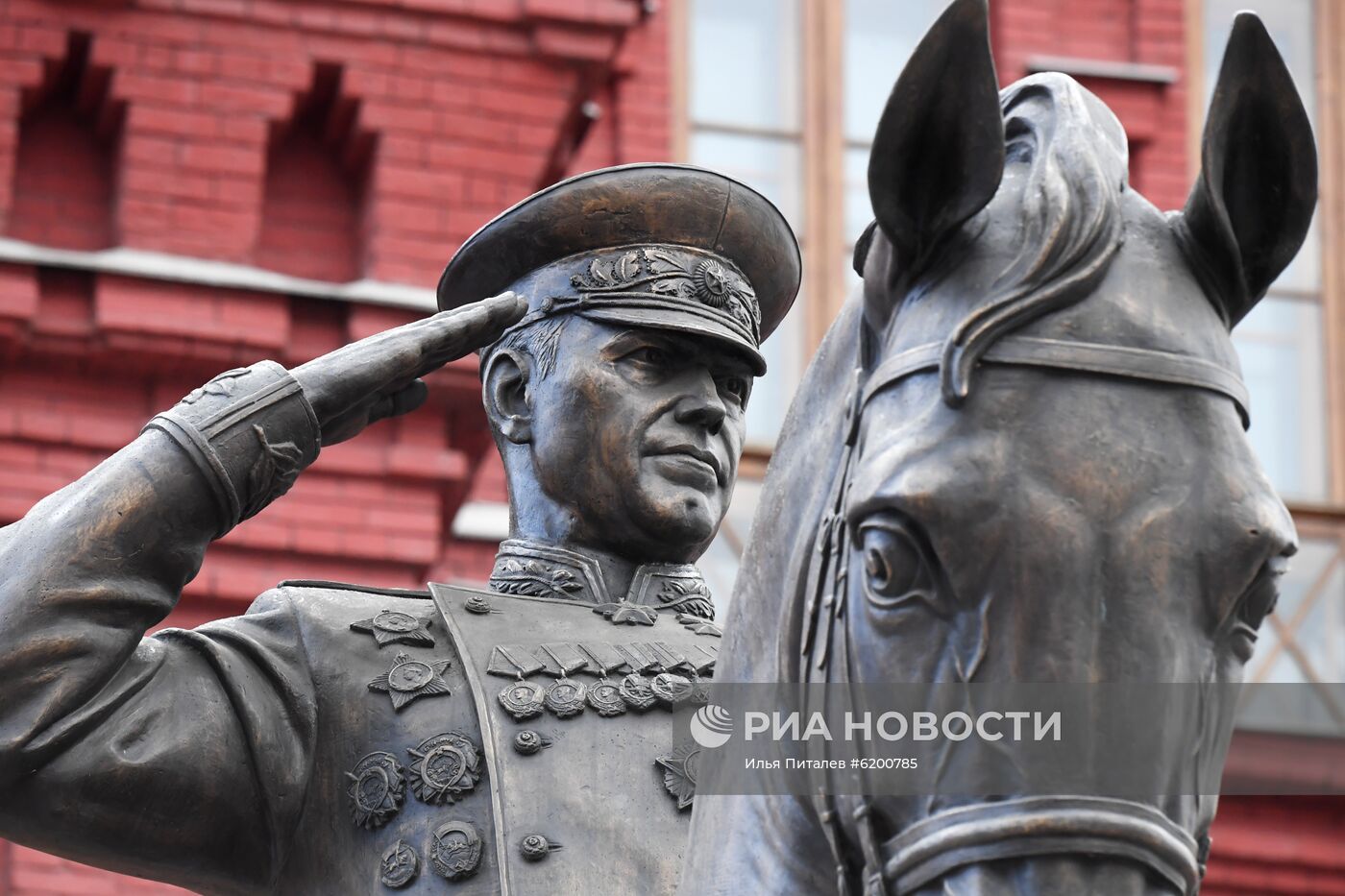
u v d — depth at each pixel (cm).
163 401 1506
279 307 1509
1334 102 1961
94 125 1557
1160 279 425
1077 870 398
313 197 1568
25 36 1538
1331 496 1905
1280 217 435
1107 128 442
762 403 1767
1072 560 403
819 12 1859
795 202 1822
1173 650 402
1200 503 407
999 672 403
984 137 426
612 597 649
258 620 635
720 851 476
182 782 601
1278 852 1739
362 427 616
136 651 610
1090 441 409
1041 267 420
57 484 1480
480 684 617
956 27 424
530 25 1596
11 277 1490
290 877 615
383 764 612
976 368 416
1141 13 1927
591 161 1805
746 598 486
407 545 1507
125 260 1503
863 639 417
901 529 410
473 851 597
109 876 1432
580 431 647
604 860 595
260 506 601
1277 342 1931
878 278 439
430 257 1547
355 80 1566
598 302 652
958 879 404
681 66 1831
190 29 1555
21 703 580
